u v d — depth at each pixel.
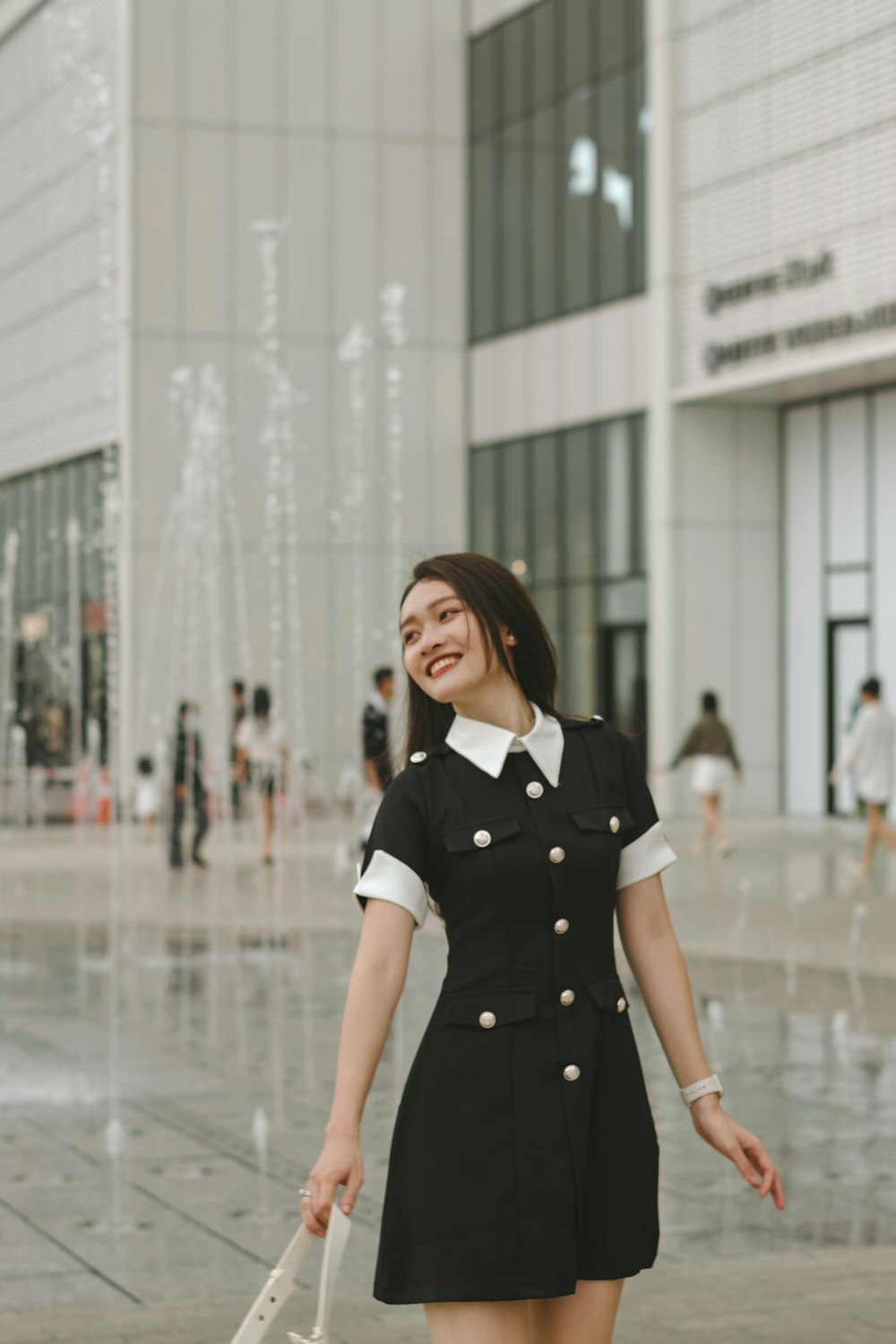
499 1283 3.09
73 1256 5.92
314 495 32.28
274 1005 10.91
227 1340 4.98
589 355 29.77
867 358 23.45
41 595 35.88
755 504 27.36
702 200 26.39
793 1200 6.62
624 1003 3.28
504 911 3.21
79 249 33.91
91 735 33.34
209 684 31.67
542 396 30.97
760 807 27.33
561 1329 3.22
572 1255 3.13
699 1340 4.94
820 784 26.78
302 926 14.74
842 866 19.61
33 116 36.06
